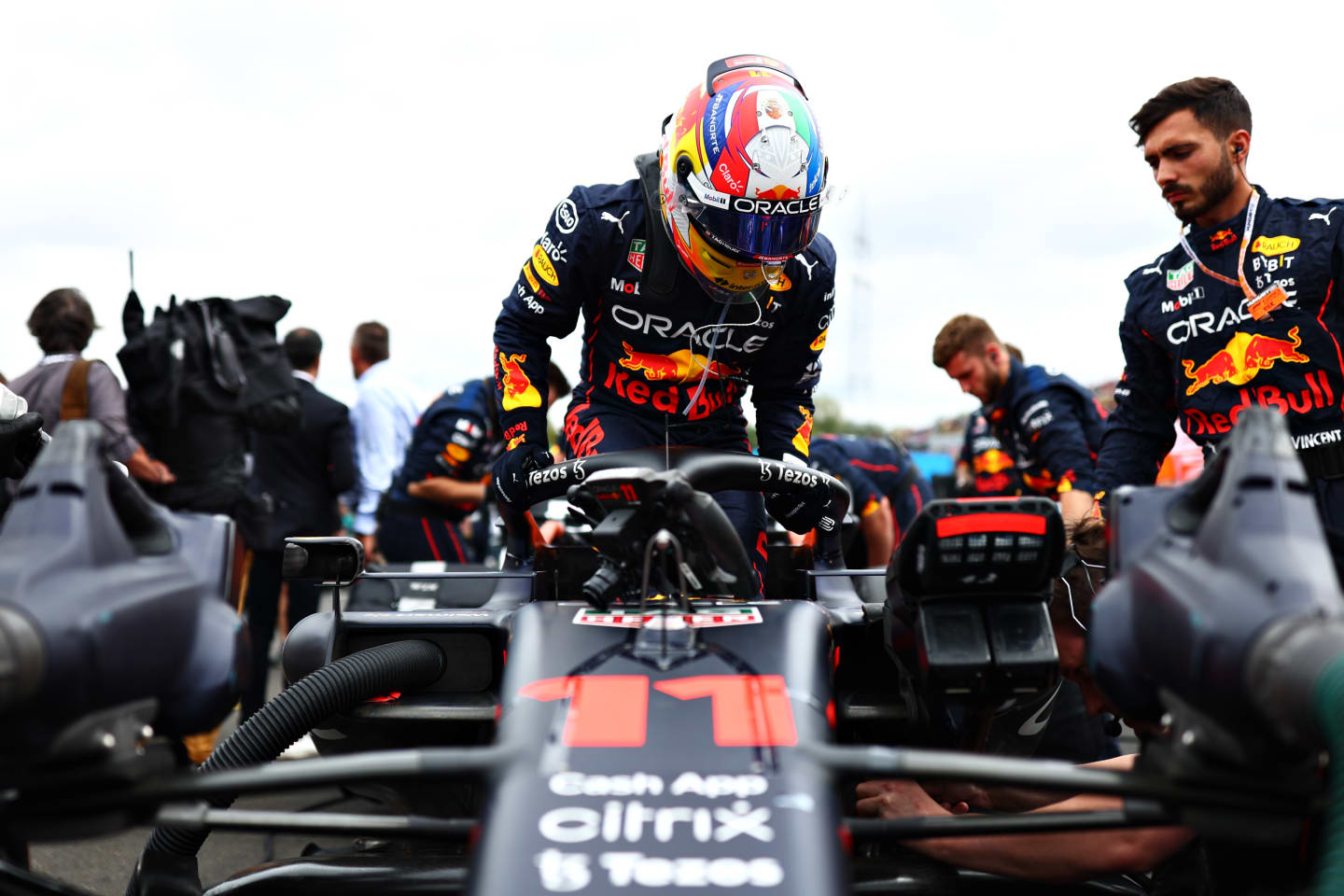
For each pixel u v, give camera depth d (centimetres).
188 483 471
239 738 201
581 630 187
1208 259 284
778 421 313
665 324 291
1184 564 153
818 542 312
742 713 159
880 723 242
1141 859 204
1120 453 306
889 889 191
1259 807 146
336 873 193
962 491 616
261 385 480
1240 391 279
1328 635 127
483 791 150
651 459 232
